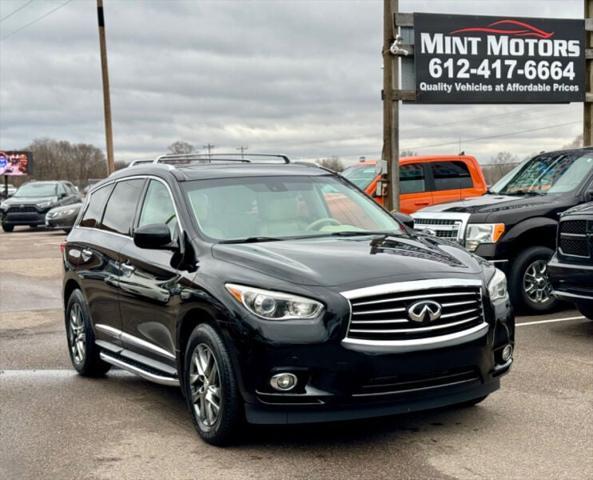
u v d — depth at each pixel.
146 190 6.49
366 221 6.28
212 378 5.00
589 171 9.72
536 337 8.10
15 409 6.16
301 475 4.50
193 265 5.38
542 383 6.34
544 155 10.80
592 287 7.71
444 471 4.49
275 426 5.41
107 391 6.70
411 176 15.46
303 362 4.54
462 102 14.33
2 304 12.05
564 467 4.50
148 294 5.81
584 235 7.75
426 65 14.06
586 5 15.21
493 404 5.80
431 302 4.71
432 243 5.73
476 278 5.02
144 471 4.66
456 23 14.17
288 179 6.40
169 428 5.54
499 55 14.49
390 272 4.80
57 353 8.38
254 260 5.02
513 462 4.60
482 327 4.93
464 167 16.00
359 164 16.41
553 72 14.89
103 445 5.19
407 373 4.60
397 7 13.90
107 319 6.68
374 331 4.60
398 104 14.04
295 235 5.81
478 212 9.34
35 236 26.70
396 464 4.63
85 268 7.02
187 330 5.37
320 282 4.68
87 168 129.88
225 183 6.14
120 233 6.63
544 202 9.42
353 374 4.53
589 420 5.37
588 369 6.76
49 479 4.59
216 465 4.71
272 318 4.63
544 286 9.32
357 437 5.15
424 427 5.31
